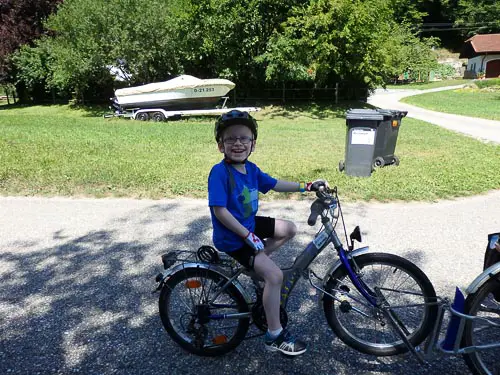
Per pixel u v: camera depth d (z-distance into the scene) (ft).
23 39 76.07
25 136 37.04
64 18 62.13
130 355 9.45
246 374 8.88
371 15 56.54
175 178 23.22
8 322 10.62
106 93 73.61
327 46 55.01
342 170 26.03
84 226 17.06
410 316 9.95
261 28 61.21
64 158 27.84
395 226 16.97
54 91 79.15
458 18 197.26
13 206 19.36
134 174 23.82
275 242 9.36
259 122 54.90
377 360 9.30
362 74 61.77
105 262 13.96
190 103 57.41
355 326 10.02
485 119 56.34
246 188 8.68
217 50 62.13
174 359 9.34
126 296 11.89
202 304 9.18
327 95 70.23
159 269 13.46
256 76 67.05
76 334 10.17
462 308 8.22
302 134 42.96
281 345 8.58
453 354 8.43
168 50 62.18
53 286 12.42
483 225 17.13
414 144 35.60
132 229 16.75
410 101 83.30
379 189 21.50
